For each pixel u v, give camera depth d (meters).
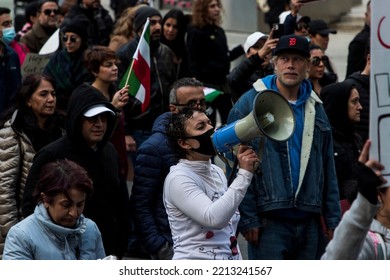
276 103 12.27
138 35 21.69
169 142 12.73
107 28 26.50
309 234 14.84
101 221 14.67
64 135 15.03
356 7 27.94
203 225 12.27
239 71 18.64
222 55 24.69
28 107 15.99
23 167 15.68
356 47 21.73
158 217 15.24
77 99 14.49
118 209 15.05
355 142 16.98
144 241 15.22
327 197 15.15
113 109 14.69
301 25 21.92
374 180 9.39
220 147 12.24
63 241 12.24
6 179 15.51
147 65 18.03
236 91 18.88
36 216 12.20
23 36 26.50
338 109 16.86
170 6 34.62
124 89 17.23
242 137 12.07
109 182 14.79
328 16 26.80
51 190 11.99
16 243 12.12
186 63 24.45
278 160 14.55
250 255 14.85
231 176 12.55
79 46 20.77
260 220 14.65
